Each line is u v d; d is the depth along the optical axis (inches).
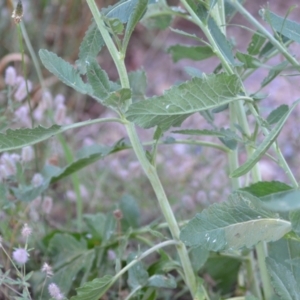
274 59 55.7
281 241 25.7
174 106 22.0
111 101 23.3
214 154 43.9
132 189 39.9
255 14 68.2
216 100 22.3
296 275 24.8
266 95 23.8
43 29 53.8
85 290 24.2
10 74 34.5
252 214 22.8
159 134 24.5
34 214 32.2
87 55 25.8
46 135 24.0
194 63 63.0
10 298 28.8
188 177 41.2
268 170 43.8
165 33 65.8
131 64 64.7
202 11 25.5
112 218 30.4
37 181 30.8
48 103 37.7
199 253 26.3
